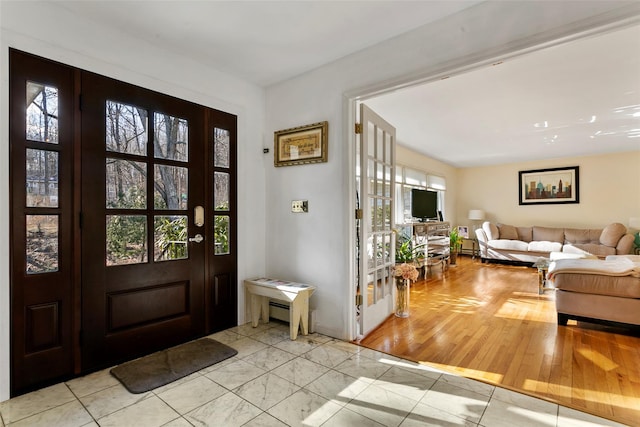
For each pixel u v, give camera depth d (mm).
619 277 2705
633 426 1528
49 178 1882
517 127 4477
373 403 1712
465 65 2004
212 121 2736
